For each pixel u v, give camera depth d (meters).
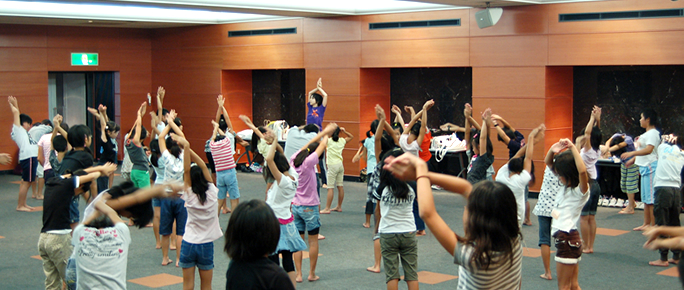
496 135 11.94
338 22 13.94
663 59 10.27
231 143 10.28
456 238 2.79
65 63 16.36
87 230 3.98
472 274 2.78
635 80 11.53
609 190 11.21
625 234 8.77
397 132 9.00
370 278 6.81
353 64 13.78
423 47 12.80
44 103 16.17
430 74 13.91
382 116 7.29
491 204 2.72
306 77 14.53
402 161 2.81
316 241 6.71
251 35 15.41
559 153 5.96
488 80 12.05
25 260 7.65
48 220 5.29
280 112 16.36
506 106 11.87
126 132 17.42
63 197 5.29
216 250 8.08
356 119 13.85
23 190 10.82
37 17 13.61
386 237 5.51
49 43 16.11
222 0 11.31
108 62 17.00
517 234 2.80
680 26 10.07
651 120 8.63
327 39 14.12
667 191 7.30
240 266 2.83
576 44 11.04
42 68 16.06
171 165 7.07
